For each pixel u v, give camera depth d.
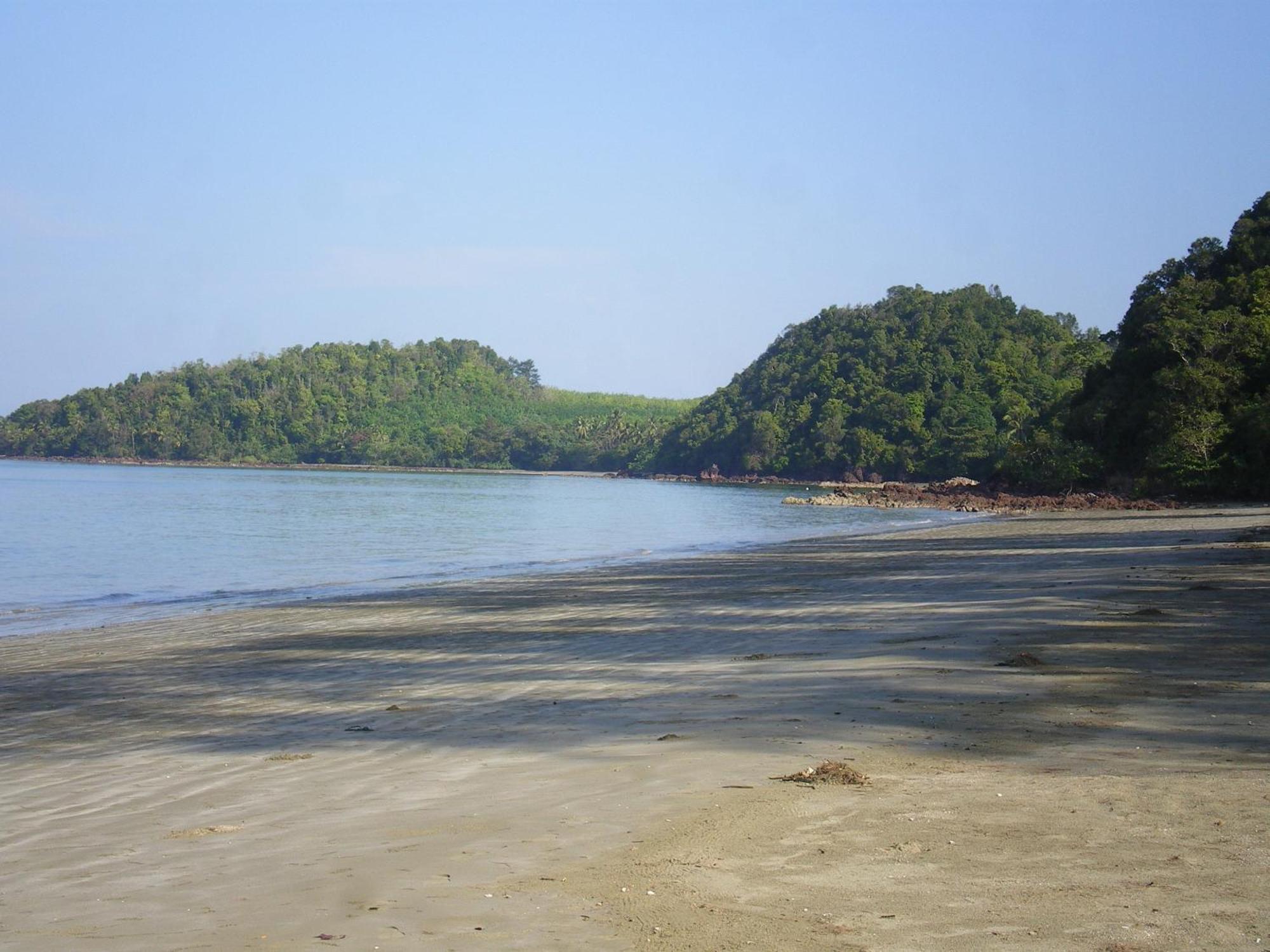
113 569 35.19
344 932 5.09
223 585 30.58
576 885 5.66
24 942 5.16
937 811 6.87
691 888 5.57
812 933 4.94
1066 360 161.25
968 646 14.50
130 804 8.16
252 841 6.87
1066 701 10.50
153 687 14.24
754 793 7.39
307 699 12.98
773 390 185.62
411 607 23.84
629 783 7.89
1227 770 7.77
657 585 27.91
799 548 41.56
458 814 7.25
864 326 183.38
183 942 5.05
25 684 14.64
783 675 12.98
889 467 150.38
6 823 7.75
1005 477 94.81
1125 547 35.50
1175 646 13.91
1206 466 70.88
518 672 14.55
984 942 4.81
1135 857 5.93
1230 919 5.02
